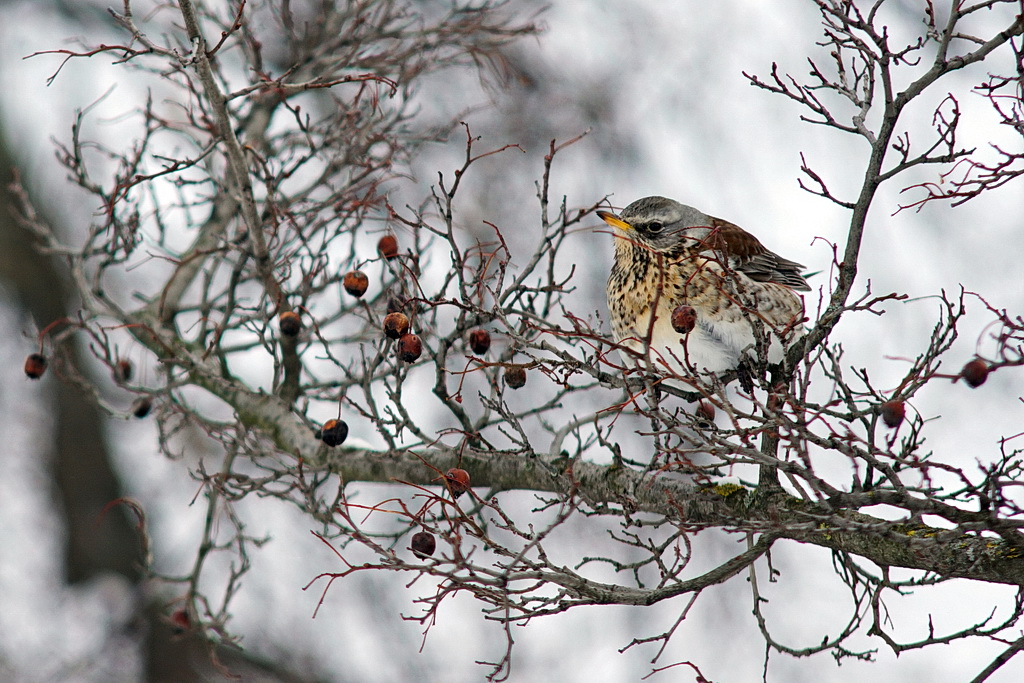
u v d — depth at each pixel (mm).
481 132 18734
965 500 7602
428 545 8148
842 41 8797
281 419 11516
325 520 9828
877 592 9219
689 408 12602
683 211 12016
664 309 11039
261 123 12625
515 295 9211
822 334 8102
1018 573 8023
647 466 8773
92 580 18688
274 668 17703
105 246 11633
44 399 19938
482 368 8164
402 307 9461
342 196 11039
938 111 8641
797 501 8891
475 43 13055
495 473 10234
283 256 11711
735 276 8297
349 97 17219
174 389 12047
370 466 10914
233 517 12109
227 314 11062
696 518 9219
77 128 11133
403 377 9586
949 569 8305
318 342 12328
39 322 19625
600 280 18422
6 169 19125
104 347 10922
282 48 16125
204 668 17500
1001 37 8328
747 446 7730
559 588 9062
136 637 17750
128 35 16703
